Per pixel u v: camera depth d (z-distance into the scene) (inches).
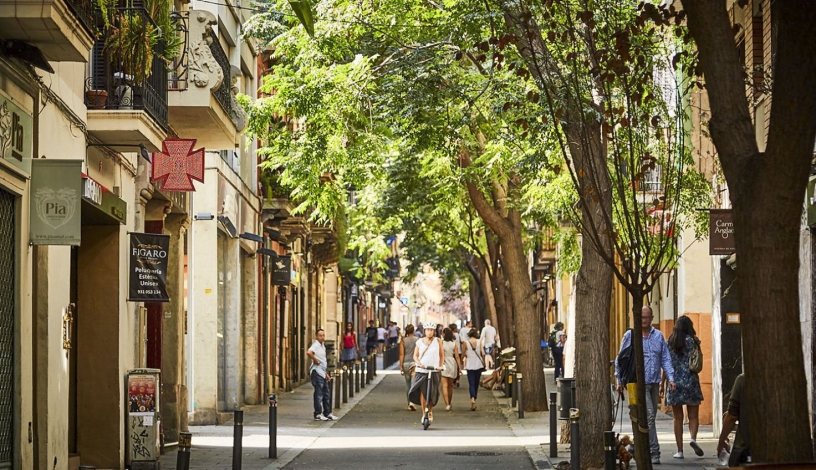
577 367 860.6
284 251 2026.3
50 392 711.7
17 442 653.9
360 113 1207.6
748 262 408.5
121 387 889.5
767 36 890.7
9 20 587.5
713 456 922.7
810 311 789.9
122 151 863.7
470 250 2060.8
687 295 1270.9
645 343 889.5
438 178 1482.5
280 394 1964.8
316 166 1278.3
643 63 639.8
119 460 884.0
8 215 636.7
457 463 933.8
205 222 1359.5
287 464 930.1
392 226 1836.9
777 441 400.5
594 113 776.9
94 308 886.4
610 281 857.5
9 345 643.5
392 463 935.7
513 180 1489.9
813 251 791.7
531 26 784.9
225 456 979.9
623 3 812.0
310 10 352.5
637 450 603.8
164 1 840.9
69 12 606.5
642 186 667.4
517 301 1489.9
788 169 404.5
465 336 2015.3
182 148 967.0
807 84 402.0
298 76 1226.0
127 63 807.7
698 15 426.0
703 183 1033.5
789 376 401.7
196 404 1349.7
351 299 3479.3
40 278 703.7
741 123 420.5
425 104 1127.6
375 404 1699.1
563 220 1533.0
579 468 799.7
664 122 803.4
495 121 1233.4
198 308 1354.6
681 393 900.6
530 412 1481.3
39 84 676.1
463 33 997.8
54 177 654.5
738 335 1117.1
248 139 1300.4
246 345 1673.2
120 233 892.6
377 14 1178.6
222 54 1092.5
